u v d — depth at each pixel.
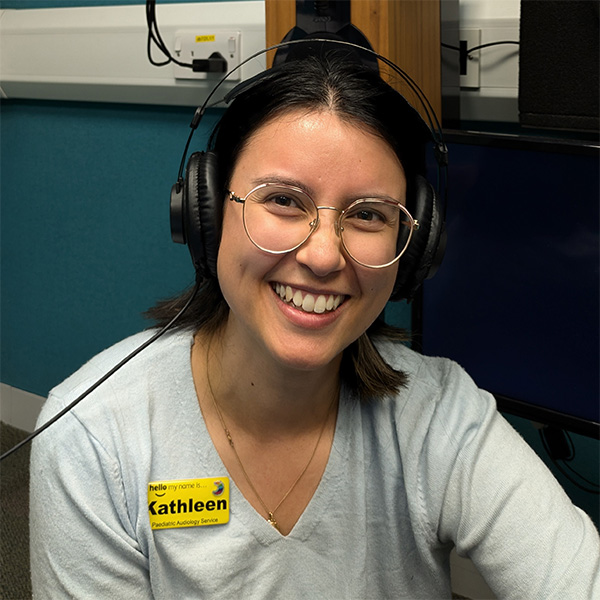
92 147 2.25
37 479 1.05
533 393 1.49
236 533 1.09
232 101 0.96
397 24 1.35
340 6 1.34
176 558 1.07
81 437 1.04
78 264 2.38
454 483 1.10
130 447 1.06
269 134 0.91
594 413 1.43
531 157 1.39
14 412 2.61
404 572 1.17
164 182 2.13
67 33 2.11
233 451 1.11
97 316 2.39
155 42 1.86
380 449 1.14
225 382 1.09
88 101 2.21
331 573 1.13
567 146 1.34
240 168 0.94
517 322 1.48
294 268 0.91
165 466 1.08
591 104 1.35
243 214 0.92
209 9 1.86
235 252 0.94
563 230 1.39
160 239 2.19
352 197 0.89
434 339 1.60
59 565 1.03
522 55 1.40
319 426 1.13
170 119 2.07
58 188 2.36
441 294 1.57
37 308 2.51
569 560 1.00
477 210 1.48
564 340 1.43
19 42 2.22
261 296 0.94
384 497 1.14
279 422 1.10
